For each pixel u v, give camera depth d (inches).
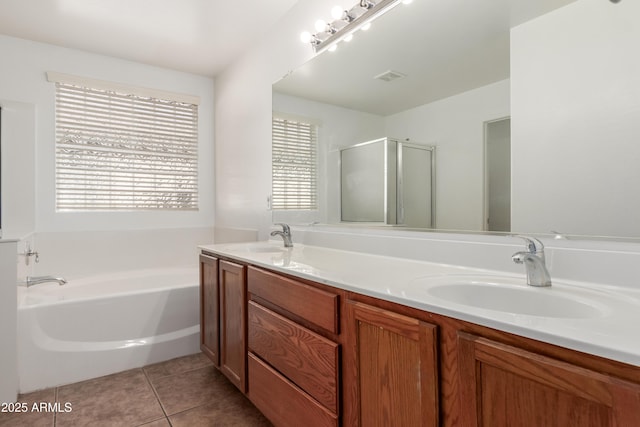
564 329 25.5
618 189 38.0
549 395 25.2
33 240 104.8
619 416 21.8
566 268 41.7
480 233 51.9
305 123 87.0
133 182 123.8
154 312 92.9
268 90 101.3
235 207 120.7
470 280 44.3
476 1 52.1
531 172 45.7
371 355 40.3
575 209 41.6
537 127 45.0
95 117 117.3
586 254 40.1
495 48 49.6
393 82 64.9
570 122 41.8
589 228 40.4
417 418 34.7
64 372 79.4
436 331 32.9
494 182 49.9
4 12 91.6
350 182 74.9
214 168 138.8
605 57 38.8
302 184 88.6
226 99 127.9
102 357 84.0
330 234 79.4
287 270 54.6
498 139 49.3
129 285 112.0
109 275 112.1
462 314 30.5
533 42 45.3
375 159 69.2
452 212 55.6
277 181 97.4
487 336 29.2
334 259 64.3
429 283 42.8
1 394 70.0
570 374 23.9
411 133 61.9
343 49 75.3
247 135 112.6
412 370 35.2
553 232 43.6
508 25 48.0
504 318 28.3
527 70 45.9
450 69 55.5
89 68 115.3
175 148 132.0
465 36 53.3
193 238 134.0
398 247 63.4
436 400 32.8
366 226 71.7
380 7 65.6
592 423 23.0
